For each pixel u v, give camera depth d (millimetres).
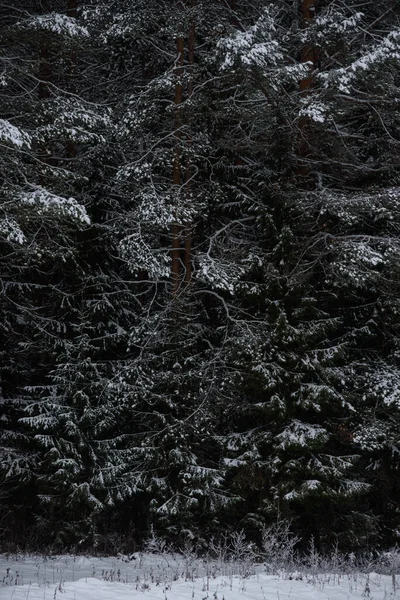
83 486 16719
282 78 16922
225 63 16266
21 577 12477
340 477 15516
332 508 15945
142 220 17062
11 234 14828
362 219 18125
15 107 17781
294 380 15500
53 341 18812
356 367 17562
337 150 18875
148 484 16953
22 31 17531
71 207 14352
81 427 17422
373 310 18297
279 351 15789
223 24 17766
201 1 18828
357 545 15570
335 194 17219
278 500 14984
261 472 15633
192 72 18672
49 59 18875
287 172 18422
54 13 17281
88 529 16984
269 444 15852
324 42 18047
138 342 18844
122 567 14336
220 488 16609
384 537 16922
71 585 9688
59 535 16984
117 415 18344
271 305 16094
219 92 18266
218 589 9211
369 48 17984
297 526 15969
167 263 18531
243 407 16469
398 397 16078
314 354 15906
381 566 12945
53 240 17297
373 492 17109
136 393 16891
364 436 15844
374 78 16641
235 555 13430
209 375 17172
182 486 16406
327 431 15977
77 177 16766
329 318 17281
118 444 18859
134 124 18219
